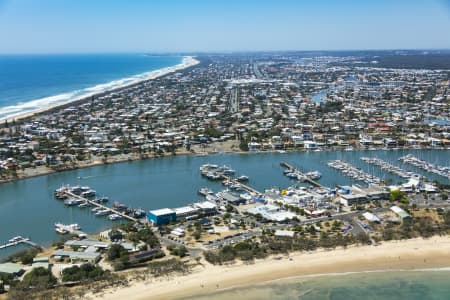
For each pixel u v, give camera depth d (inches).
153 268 6264.8
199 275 6176.2
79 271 6008.9
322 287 6008.9
